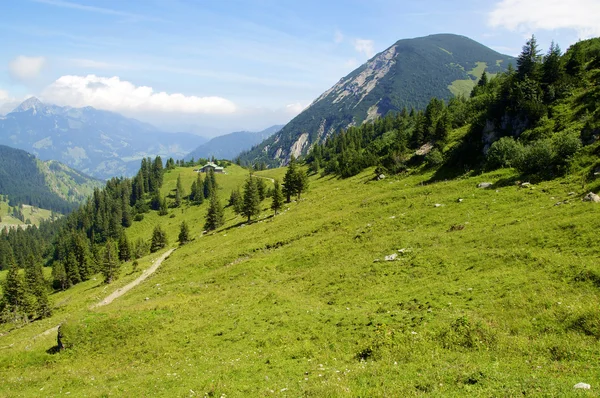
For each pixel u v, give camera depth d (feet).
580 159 159.53
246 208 345.92
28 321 273.33
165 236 453.58
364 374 53.93
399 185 262.67
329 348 73.36
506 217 135.33
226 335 94.84
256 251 209.26
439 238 133.59
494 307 72.23
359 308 95.20
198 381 65.41
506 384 41.70
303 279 139.03
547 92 223.51
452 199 179.11
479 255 106.52
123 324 109.91
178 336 100.58
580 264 78.95
